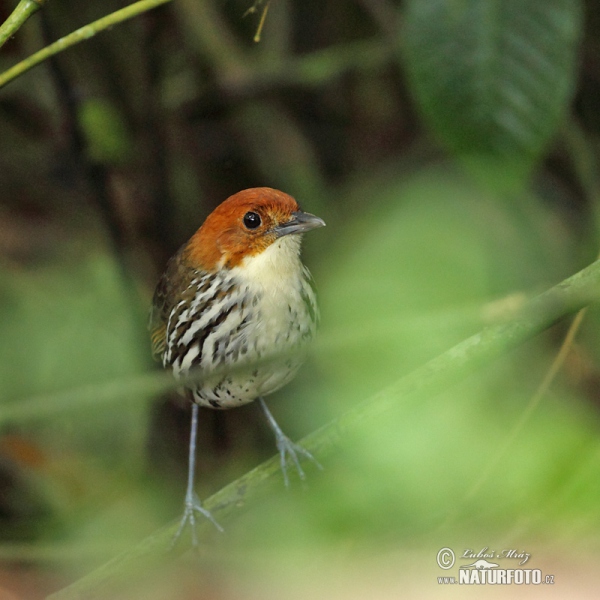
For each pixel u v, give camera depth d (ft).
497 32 23.53
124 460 34.40
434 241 30.40
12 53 38.78
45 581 28.02
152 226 38.45
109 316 33.71
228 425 39.47
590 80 38.01
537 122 23.67
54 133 40.34
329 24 43.98
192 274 29.19
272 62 41.19
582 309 22.16
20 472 33.91
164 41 39.11
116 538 32.48
